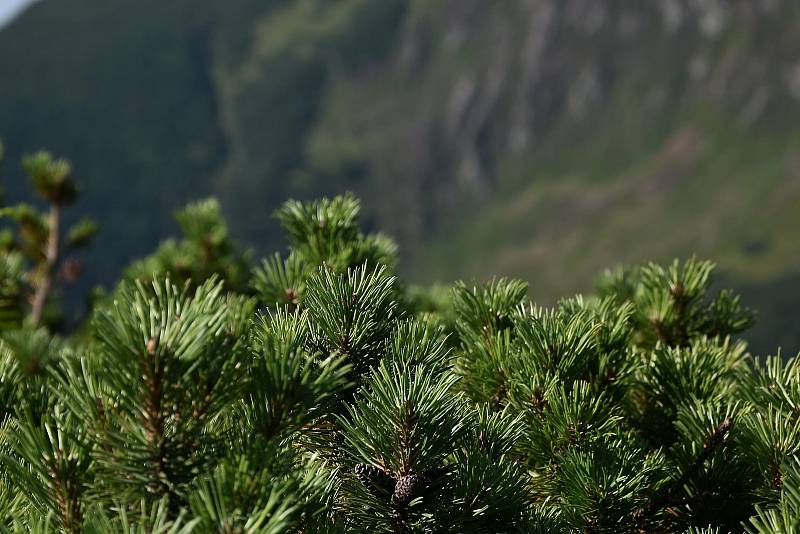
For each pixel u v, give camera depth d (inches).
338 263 163.2
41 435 91.0
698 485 137.8
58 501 90.4
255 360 94.4
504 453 125.3
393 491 106.7
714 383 159.6
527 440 141.6
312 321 126.1
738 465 137.3
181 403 86.4
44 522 91.1
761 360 148.3
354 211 174.7
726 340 175.5
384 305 131.7
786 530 94.7
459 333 158.7
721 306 191.6
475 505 111.7
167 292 85.8
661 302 190.7
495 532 115.6
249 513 84.7
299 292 153.7
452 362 154.6
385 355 122.3
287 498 81.5
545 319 150.8
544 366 145.4
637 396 164.2
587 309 165.0
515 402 142.9
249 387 92.7
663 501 136.0
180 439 87.8
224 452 91.1
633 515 135.4
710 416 137.6
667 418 158.9
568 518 132.8
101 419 88.1
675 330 190.2
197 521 78.2
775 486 130.2
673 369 158.4
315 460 113.5
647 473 133.8
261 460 87.5
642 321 192.4
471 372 153.1
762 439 130.0
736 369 159.2
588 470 129.1
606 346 150.5
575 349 145.3
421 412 105.0
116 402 88.5
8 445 105.8
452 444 108.2
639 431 161.2
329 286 127.0
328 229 169.0
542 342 145.6
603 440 136.9
